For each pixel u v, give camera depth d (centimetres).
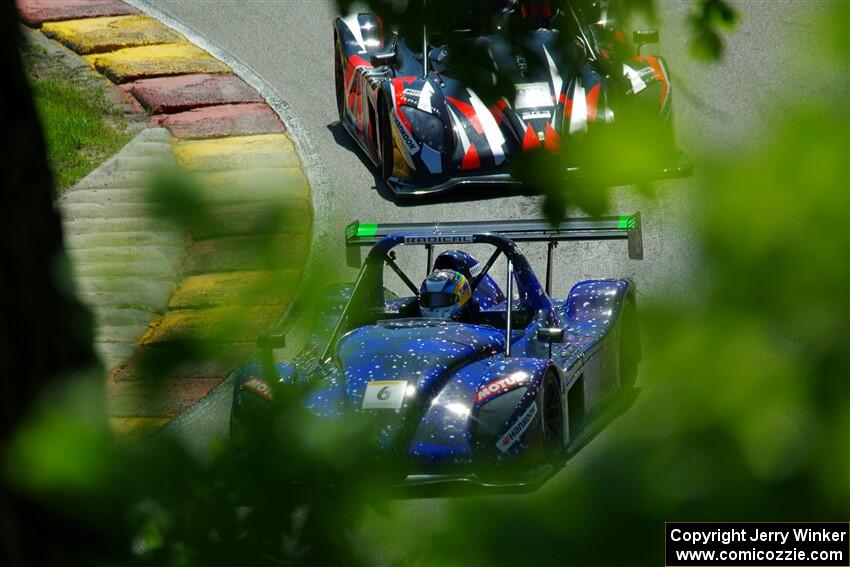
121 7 7056
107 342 3231
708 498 440
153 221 455
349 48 5138
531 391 2338
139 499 486
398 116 4359
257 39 6588
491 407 2323
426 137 4300
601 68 859
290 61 6269
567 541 466
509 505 503
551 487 505
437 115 4331
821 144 412
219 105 5672
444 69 764
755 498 432
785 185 416
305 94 5841
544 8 775
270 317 500
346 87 5166
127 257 3956
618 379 3005
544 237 2875
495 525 487
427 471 2327
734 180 421
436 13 757
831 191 411
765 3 6275
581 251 3975
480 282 3159
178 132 5341
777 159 418
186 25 6812
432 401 2388
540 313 2847
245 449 551
